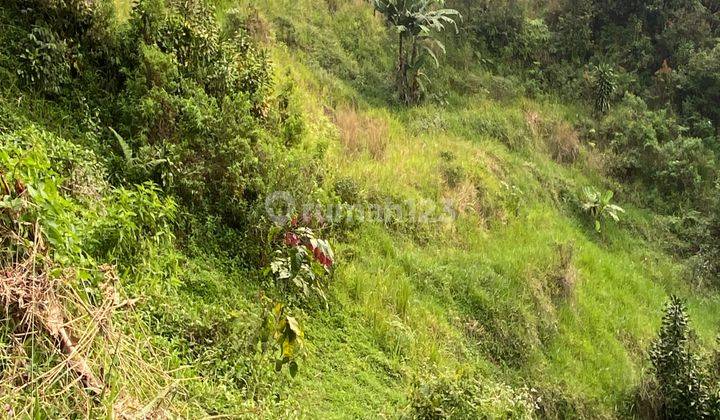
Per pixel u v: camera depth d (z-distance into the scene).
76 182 5.22
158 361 3.95
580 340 9.60
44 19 6.79
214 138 7.12
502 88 16.33
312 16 14.70
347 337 6.80
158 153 6.45
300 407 5.22
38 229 3.46
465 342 8.16
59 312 3.38
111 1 7.41
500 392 5.30
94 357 3.40
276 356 5.38
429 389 5.19
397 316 7.64
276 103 8.80
